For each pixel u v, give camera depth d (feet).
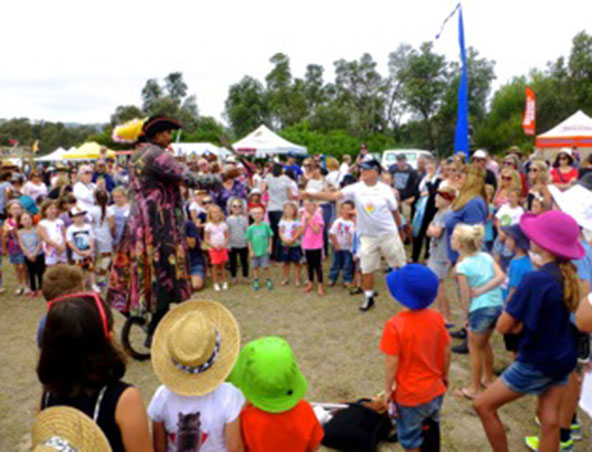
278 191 29.22
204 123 199.82
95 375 5.61
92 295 6.11
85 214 23.56
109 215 24.62
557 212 8.65
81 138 324.19
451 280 24.89
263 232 23.49
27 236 23.20
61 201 25.45
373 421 10.94
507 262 18.63
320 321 19.20
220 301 22.03
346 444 10.66
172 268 13.84
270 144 53.47
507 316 8.70
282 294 23.07
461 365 15.12
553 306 8.29
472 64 189.78
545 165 21.29
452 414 12.35
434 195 25.72
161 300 13.71
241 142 53.72
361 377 14.35
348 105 209.05
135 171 13.76
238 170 14.88
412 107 199.41
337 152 133.69
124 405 5.68
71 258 23.11
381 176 31.86
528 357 8.57
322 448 10.93
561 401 8.83
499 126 142.00
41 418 5.58
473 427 11.76
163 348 7.39
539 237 8.45
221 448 7.03
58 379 5.62
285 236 24.30
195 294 23.18
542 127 135.95
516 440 11.24
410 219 35.17
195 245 15.94
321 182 30.01
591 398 9.83
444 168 25.18
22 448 11.25
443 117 189.26
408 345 9.00
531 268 11.89
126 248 13.97
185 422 6.89
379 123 220.43
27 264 23.53
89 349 5.64
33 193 37.55
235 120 214.69
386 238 19.60
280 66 217.77
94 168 42.14
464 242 12.64
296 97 204.13
